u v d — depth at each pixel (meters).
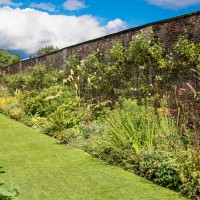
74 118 9.98
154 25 9.66
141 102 9.84
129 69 10.66
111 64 11.66
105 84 11.80
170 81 8.97
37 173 5.96
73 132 8.83
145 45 9.72
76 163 6.57
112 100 11.46
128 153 6.32
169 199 4.77
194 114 8.08
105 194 4.98
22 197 4.87
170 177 5.20
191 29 8.45
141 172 5.81
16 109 13.88
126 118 7.13
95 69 12.56
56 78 15.70
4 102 16.69
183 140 6.16
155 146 6.16
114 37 11.70
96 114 10.49
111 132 7.03
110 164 6.49
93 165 6.43
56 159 6.89
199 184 4.80
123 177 5.71
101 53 12.44
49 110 12.21
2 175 5.84
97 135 8.17
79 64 14.26
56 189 5.19
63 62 16.36
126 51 10.86
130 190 5.12
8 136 9.55
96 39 12.91
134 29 10.62
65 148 7.91
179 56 8.74
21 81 20.95
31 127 11.24
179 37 8.77
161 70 9.27
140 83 10.13
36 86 18.41
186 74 8.51
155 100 9.29
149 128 6.58
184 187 4.99
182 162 5.25
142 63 10.05
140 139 6.52
